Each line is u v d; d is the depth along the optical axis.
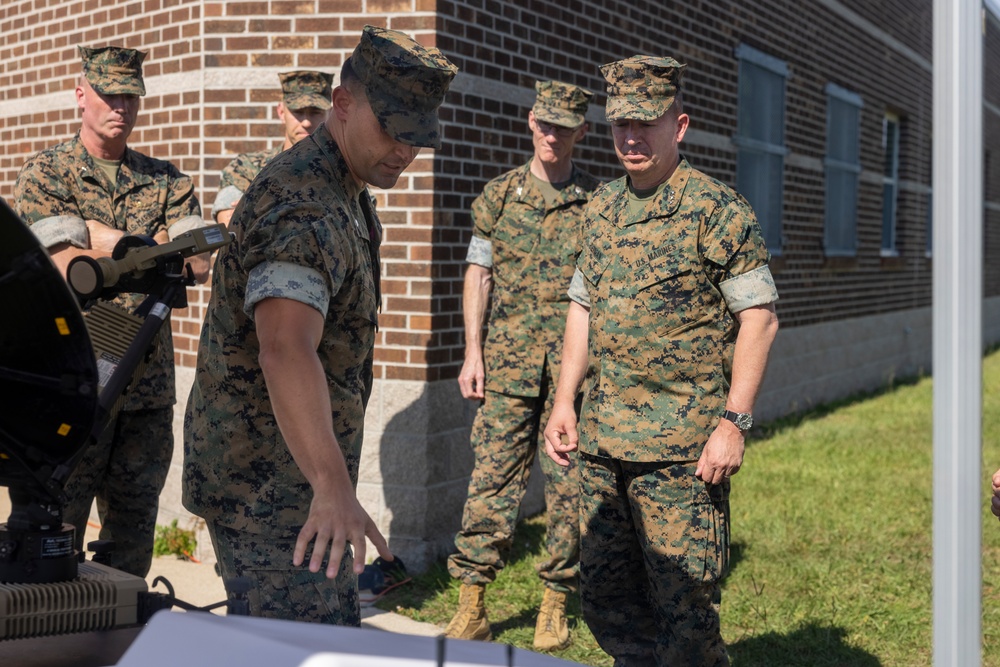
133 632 1.69
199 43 5.11
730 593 4.70
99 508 3.89
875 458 7.63
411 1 4.91
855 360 11.27
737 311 3.01
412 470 5.04
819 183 10.20
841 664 4.01
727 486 3.07
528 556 5.16
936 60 1.79
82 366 1.66
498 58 5.38
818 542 5.49
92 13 5.82
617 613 3.28
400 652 1.29
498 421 4.25
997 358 8.45
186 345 5.44
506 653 1.35
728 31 8.09
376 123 2.22
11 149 6.58
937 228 1.80
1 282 1.56
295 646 1.26
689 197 3.04
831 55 10.40
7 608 1.60
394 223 5.02
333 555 1.89
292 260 2.10
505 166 5.48
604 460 3.18
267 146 5.07
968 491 1.79
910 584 4.86
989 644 4.07
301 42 5.01
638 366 3.06
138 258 2.07
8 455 1.70
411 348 5.03
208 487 2.41
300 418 1.99
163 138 5.34
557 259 4.28
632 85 3.03
